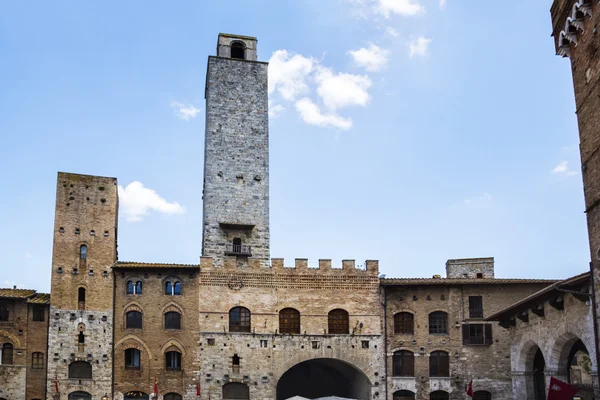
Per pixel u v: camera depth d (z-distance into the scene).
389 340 68.50
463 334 68.38
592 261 40.44
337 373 77.44
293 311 68.12
